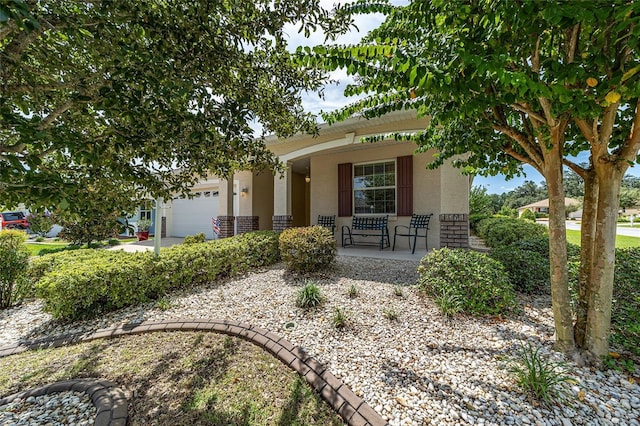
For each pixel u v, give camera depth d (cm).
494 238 806
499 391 187
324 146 698
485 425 161
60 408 192
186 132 184
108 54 163
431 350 241
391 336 266
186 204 1367
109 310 366
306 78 262
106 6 146
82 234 874
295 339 265
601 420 161
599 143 202
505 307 316
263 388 207
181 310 351
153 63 159
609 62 161
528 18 127
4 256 423
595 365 207
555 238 229
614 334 242
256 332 279
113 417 177
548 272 382
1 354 277
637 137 188
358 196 826
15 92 156
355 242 820
